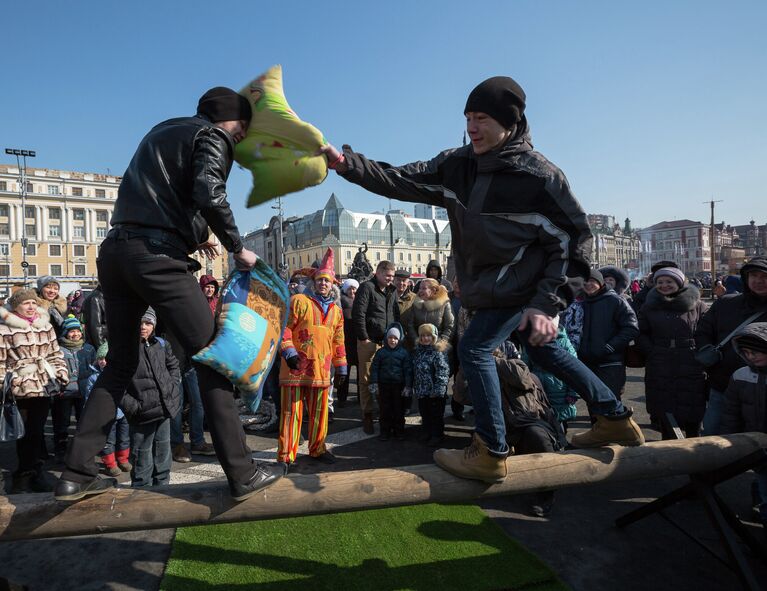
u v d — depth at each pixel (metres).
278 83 2.15
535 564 2.92
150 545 3.17
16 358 4.02
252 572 2.82
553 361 2.30
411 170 2.29
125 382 2.09
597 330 4.69
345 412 6.77
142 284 1.83
